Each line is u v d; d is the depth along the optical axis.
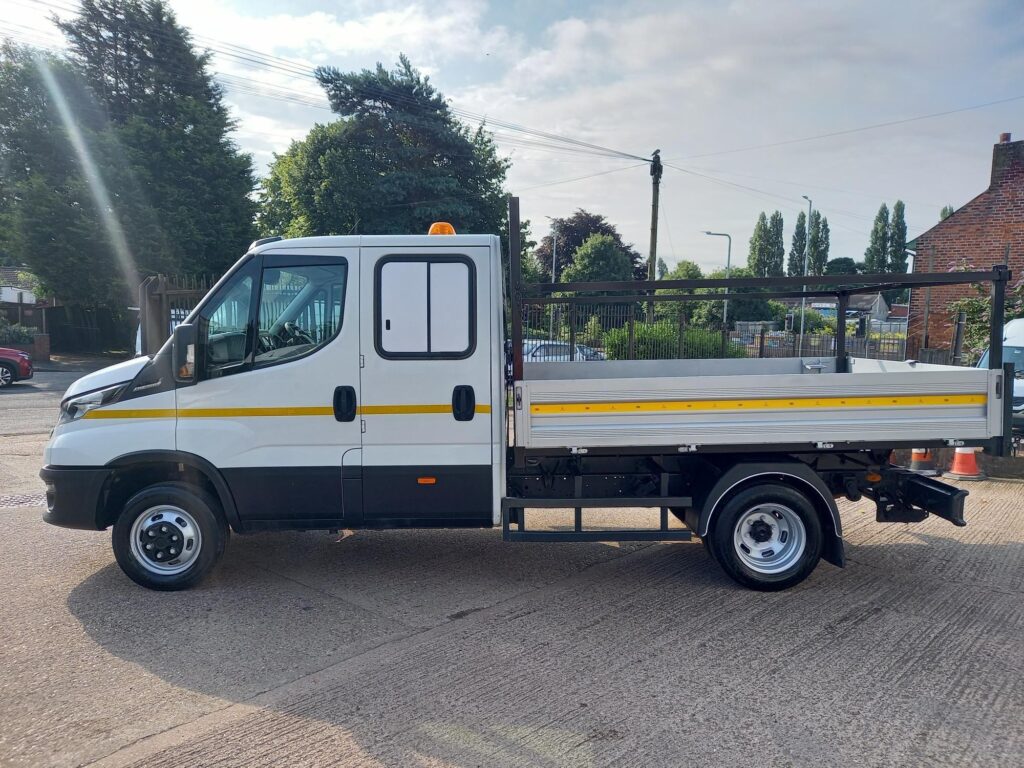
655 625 4.79
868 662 4.25
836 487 5.80
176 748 3.35
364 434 5.21
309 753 3.32
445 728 3.54
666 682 4.00
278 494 5.23
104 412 5.20
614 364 7.25
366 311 5.17
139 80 30.19
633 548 6.50
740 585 5.50
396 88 33.94
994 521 7.39
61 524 5.27
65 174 28.73
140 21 29.53
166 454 5.17
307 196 34.97
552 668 4.17
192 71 31.02
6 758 3.26
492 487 5.30
